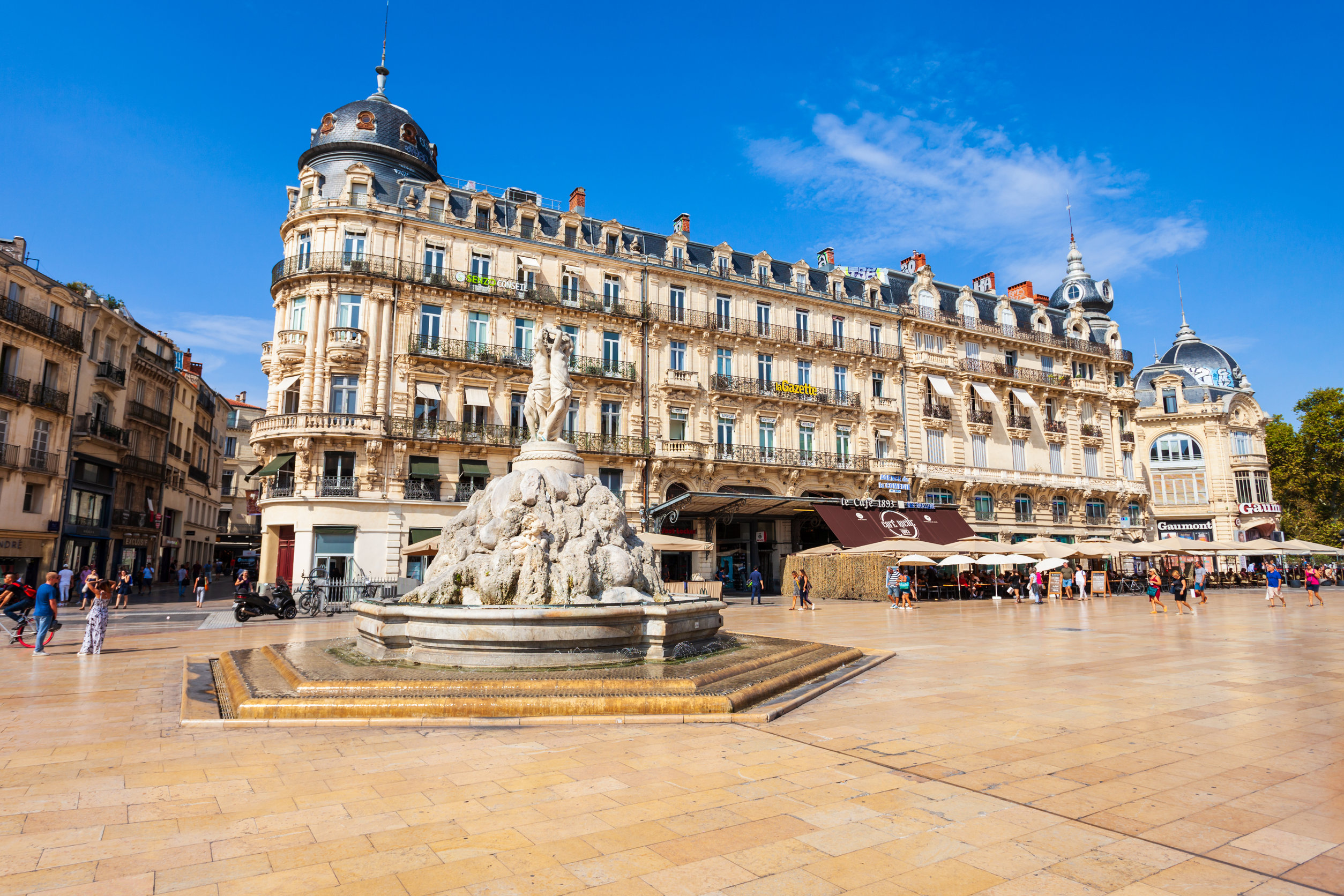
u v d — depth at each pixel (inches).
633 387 1509.6
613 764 271.6
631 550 528.4
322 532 1259.2
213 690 417.1
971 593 1526.8
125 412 1599.4
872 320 1831.9
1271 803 227.9
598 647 436.1
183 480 1984.5
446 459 1338.6
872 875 179.3
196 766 269.3
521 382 1414.9
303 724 330.3
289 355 1311.5
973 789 241.8
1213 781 248.8
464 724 331.0
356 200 1368.1
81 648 616.1
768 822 214.4
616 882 175.6
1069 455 2058.3
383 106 1482.5
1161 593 1624.0
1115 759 275.9
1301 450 2276.1
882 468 1732.3
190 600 1395.2
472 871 181.5
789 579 1558.8
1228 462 2190.0
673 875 179.6
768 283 1720.0
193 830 207.6
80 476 1416.1
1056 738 306.3
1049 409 2069.4
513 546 490.0
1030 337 2042.3
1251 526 2160.4
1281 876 177.2
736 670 418.9
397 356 1334.9
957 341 1935.3
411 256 1369.3
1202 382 2345.0
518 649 419.2
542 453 561.6
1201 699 387.2
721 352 1632.6
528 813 220.7
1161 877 177.6
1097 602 1371.8
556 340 593.3
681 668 420.8
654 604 454.6
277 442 1298.0
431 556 1300.4
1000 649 612.1
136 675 485.1
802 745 297.6
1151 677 458.0
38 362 1300.4
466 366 1371.8
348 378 1317.7
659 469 1494.8
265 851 192.9
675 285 1609.3
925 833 205.6
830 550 1416.1
